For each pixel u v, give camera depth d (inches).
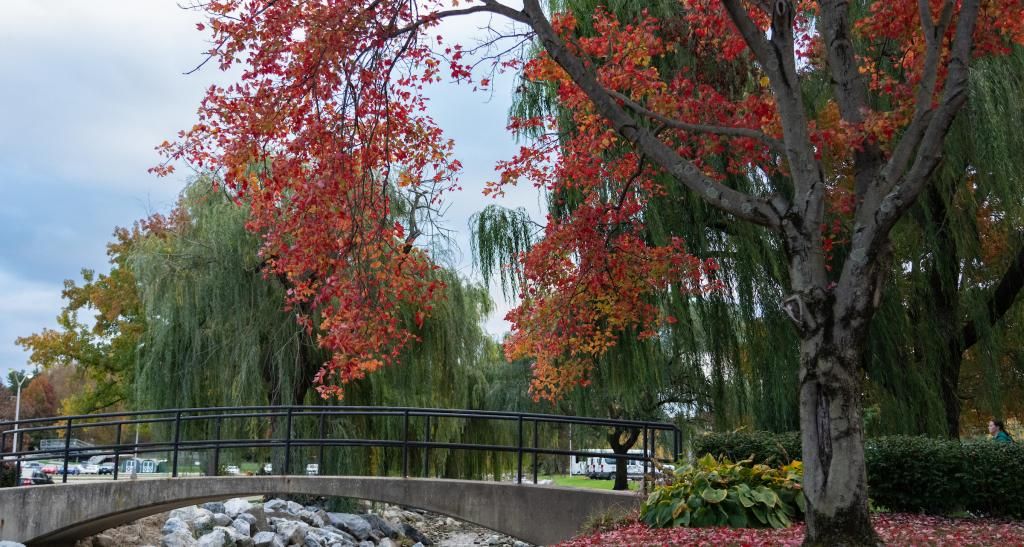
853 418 251.4
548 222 434.3
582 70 301.3
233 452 717.3
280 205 455.5
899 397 523.5
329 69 333.7
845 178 469.4
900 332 521.3
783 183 535.5
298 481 479.8
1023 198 493.0
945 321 539.8
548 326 434.0
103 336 1264.8
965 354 635.5
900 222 539.2
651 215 543.2
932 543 280.8
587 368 506.0
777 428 543.8
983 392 613.3
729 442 418.9
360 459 732.7
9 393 2110.0
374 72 337.7
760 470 352.2
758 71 468.1
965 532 311.1
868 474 385.1
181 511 566.6
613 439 1056.2
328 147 350.0
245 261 709.3
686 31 443.8
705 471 356.2
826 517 249.9
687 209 555.5
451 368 767.1
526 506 443.8
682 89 392.5
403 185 392.5
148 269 713.6
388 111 356.5
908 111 307.9
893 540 285.0
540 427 1058.7
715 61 445.4
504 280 609.0
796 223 264.8
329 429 711.1
